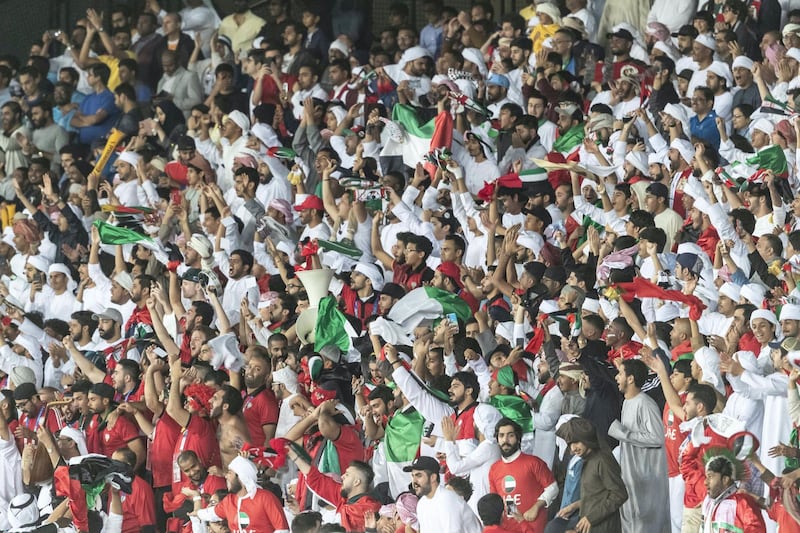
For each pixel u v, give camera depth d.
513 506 37.06
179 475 44.44
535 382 42.12
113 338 53.16
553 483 37.22
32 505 46.06
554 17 64.69
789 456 35.50
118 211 58.88
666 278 44.88
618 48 60.16
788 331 38.62
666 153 51.09
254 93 66.44
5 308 59.66
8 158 73.31
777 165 48.81
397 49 69.50
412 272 49.66
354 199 54.62
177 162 63.59
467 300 47.50
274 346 45.81
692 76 57.78
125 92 72.44
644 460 37.53
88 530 43.44
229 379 47.09
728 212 47.50
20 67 82.38
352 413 44.94
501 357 41.78
